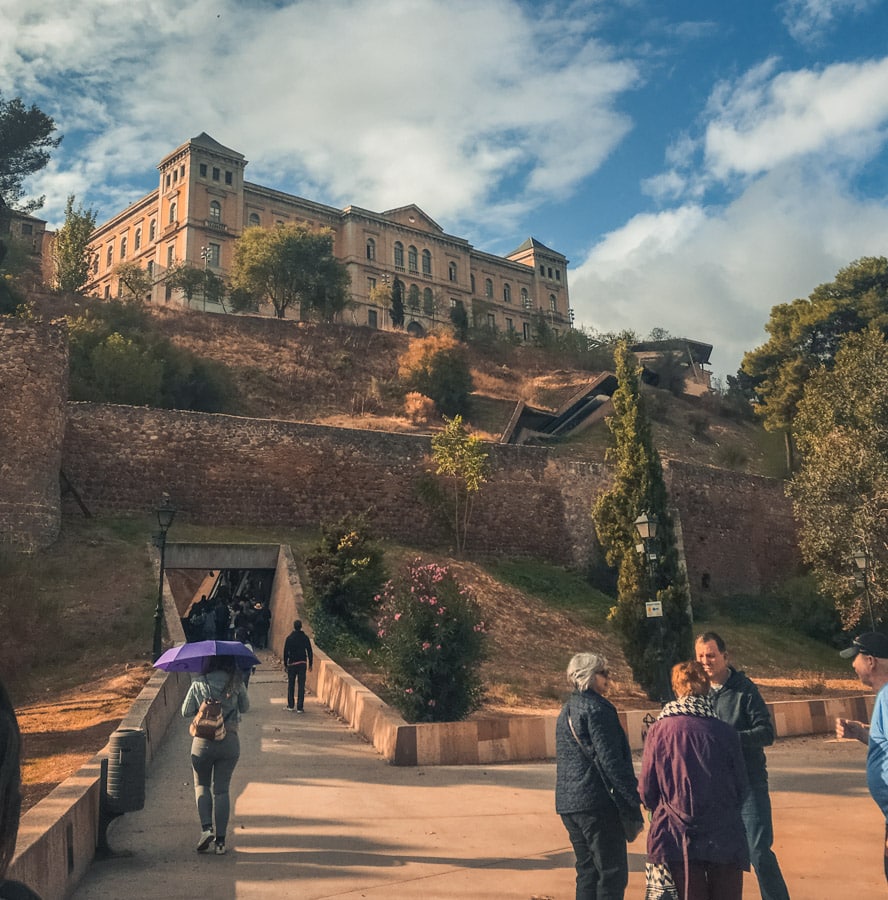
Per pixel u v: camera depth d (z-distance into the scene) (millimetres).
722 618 36344
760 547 41875
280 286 74812
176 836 7348
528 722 12219
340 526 24594
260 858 6676
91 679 17312
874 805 9016
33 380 27297
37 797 8164
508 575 33781
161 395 46531
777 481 43875
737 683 5707
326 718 14867
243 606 28016
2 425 26234
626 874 4828
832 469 31297
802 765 11789
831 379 36281
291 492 33969
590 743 4914
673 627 21531
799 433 39094
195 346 60188
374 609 23625
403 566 30422
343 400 58625
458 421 35688
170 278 74875
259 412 53562
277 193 92562
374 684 18750
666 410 69062
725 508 41188
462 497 36406
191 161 85875
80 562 25438
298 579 25812
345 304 77875
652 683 21297
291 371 60344
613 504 22812
